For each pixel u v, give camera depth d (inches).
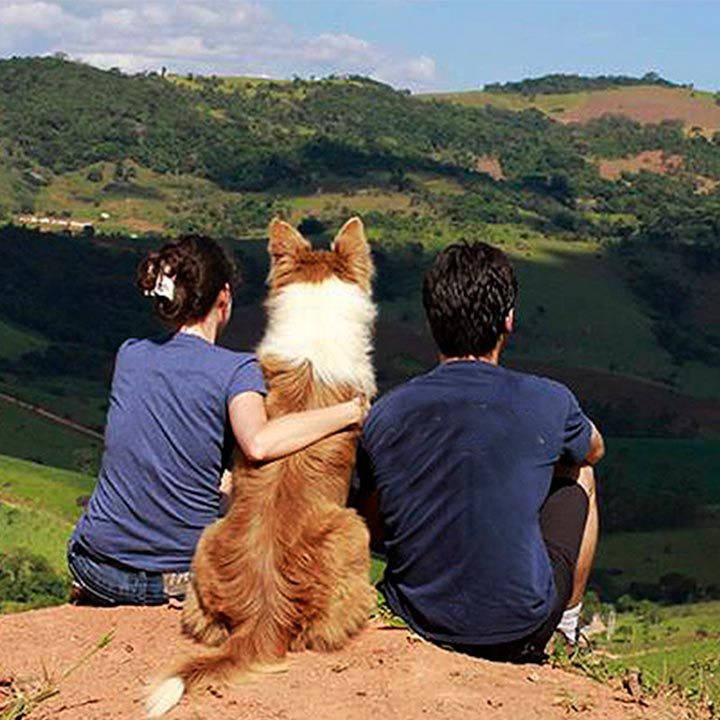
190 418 283.4
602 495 4343.0
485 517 250.5
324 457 260.2
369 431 260.4
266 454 257.6
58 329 6569.9
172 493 286.5
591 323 7436.0
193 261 289.4
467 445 252.4
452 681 241.4
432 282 262.8
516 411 254.1
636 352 7170.3
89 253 7731.3
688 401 6023.6
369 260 286.4
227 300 297.4
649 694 256.4
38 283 7155.5
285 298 280.1
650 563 3720.5
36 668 258.8
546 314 7480.3
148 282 291.9
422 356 5816.9
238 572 251.8
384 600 271.3
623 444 5137.8
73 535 301.9
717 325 7824.8
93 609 295.3
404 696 234.1
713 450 5113.2
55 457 4284.0
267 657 245.1
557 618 260.8
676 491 4473.4
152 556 289.0
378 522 270.1
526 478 252.2
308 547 251.6
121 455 290.0
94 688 246.7
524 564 250.2
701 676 266.5
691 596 3297.2
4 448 4315.9
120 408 291.7
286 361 271.0
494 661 257.1
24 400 5103.3
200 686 235.3
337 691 236.1
